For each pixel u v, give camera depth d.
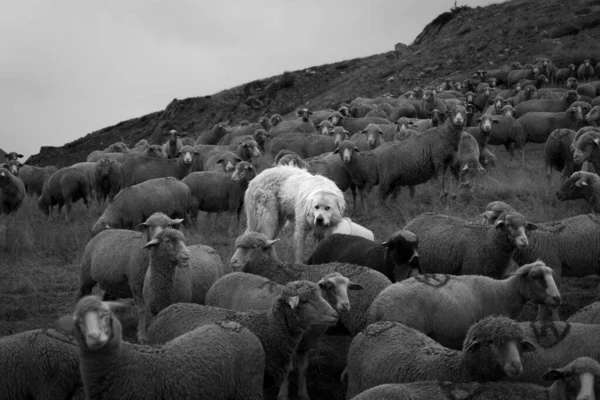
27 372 7.82
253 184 14.48
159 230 11.19
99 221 15.33
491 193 17.72
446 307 9.12
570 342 8.00
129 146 61.59
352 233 13.80
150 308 10.50
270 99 57.72
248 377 7.82
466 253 11.41
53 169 25.92
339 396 9.09
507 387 6.79
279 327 8.41
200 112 61.53
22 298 12.91
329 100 49.41
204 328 7.89
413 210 17.22
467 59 46.66
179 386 7.23
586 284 12.70
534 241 11.40
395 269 10.95
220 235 16.78
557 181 19.06
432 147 17.36
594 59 39.72
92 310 6.71
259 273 10.74
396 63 51.94
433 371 7.46
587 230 11.47
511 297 9.52
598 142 16.28
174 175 20.41
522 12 51.16
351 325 9.86
